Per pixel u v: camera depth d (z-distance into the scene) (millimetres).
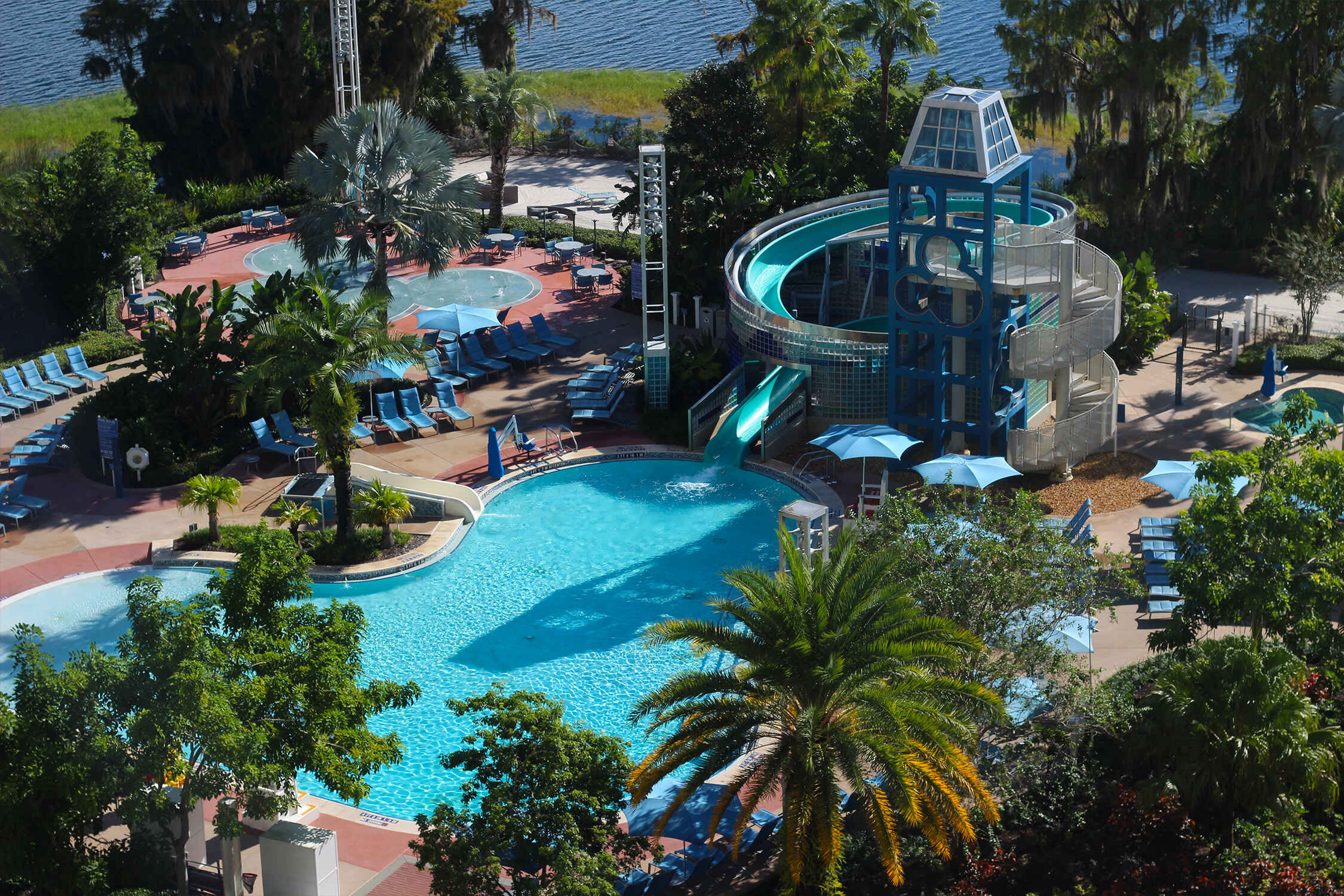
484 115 59000
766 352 40031
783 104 57938
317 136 44562
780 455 38781
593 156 70375
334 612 22422
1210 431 38844
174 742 19547
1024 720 24438
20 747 19297
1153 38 54062
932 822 20672
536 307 50562
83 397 42344
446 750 26547
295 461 38156
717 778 25062
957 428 36656
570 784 20469
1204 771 22969
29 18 123812
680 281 48750
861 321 44844
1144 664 27188
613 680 28656
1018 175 36375
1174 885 22500
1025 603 23734
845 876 22688
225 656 20484
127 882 21438
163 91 62375
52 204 46438
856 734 20469
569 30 117500
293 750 20688
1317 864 22141
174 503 36312
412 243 44562
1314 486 25438
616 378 42062
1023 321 36969
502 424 40875
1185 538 26594
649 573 32906
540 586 32500
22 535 34781
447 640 30297
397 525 35250
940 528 24766
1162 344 45438
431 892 21531
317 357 31984
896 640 21656
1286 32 49062
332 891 21797
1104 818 24016
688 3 126062
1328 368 42500
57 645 30016
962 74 98812
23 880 19875
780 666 21016
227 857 21297
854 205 50562
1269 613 25234
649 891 22062
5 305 46469
